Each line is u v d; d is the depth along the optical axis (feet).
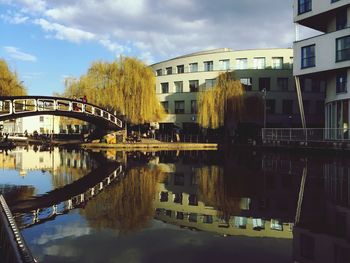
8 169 68.08
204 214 32.24
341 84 109.09
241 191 44.01
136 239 24.72
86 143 155.43
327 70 108.68
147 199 39.09
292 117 198.80
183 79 222.28
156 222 29.35
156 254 21.77
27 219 30.09
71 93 171.73
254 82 202.49
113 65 162.09
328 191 43.29
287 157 96.63
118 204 36.29
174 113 223.71
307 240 24.61
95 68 162.81
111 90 158.20
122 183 50.62
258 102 170.50
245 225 28.53
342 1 104.22
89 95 159.94
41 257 21.18
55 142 176.76
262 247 23.13
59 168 70.03
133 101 158.92
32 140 200.23
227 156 103.09
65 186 47.91
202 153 118.01
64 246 23.12
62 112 130.93
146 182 51.67
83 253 21.88
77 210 33.53
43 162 82.94
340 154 97.09
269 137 132.77
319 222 29.37
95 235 25.61
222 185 48.80
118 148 145.59
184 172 63.41
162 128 224.94
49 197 39.99
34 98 122.01
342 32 104.12
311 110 199.52
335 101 111.45
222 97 165.68
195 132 212.84
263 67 205.05
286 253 21.99
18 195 41.14
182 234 25.90
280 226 28.25
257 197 39.93
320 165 73.46
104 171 65.26
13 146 153.07
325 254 21.70
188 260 20.80
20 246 16.66
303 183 49.55
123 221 29.55
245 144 153.28
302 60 117.08
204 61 217.36
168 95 226.38
